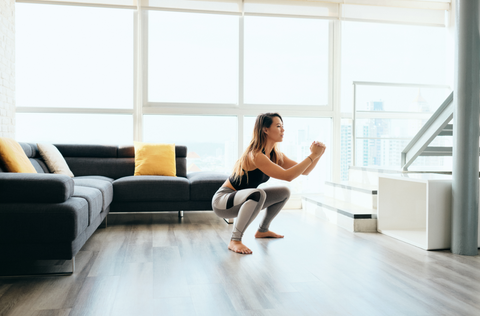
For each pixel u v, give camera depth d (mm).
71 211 1938
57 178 2012
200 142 4625
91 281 1912
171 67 4551
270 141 2568
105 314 1522
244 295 1734
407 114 4773
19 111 4223
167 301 1659
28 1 4168
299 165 2398
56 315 1505
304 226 3447
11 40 3857
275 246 2682
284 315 1520
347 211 3314
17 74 4254
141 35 4453
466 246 2475
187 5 4453
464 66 2461
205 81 4621
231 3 4531
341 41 4785
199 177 3688
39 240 1906
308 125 4848
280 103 4773
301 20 4805
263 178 2670
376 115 4742
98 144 4160
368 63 4852
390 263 2271
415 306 1615
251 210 2521
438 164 4898
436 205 2592
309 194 4840
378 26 4875
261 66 4734
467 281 1944
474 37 2424
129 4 4332
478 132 2469
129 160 4188
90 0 4277
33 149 3561
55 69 4336
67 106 4355
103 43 4406
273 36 4758
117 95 4430
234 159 4688
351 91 4512
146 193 3457
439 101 4852
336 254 2473
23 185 1943
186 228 3318
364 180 4035
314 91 4832
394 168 3814
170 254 2443
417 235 2936
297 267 2176
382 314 1534
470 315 1527
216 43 4637
